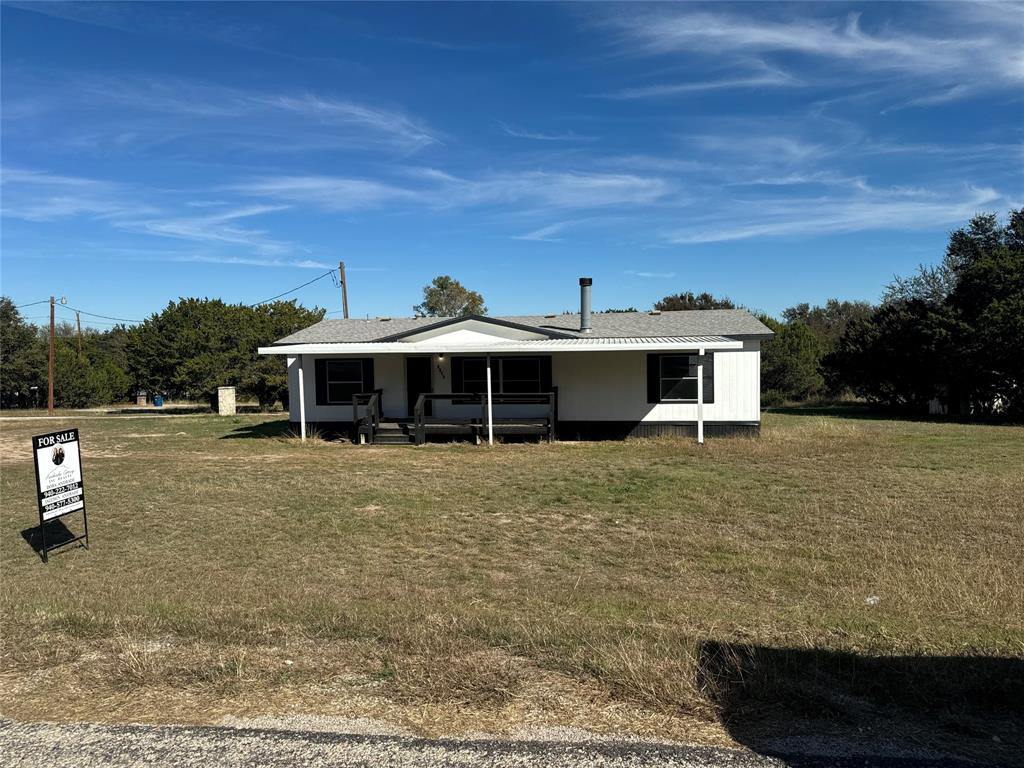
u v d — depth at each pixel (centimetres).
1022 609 481
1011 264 2184
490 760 268
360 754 273
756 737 285
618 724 296
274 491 1045
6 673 356
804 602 514
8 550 743
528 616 469
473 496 991
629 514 864
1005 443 1502
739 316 1902
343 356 1823
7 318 3988
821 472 1147
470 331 1730
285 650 383
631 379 1689
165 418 2717
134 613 461
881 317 2559
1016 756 270
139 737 289
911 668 354
